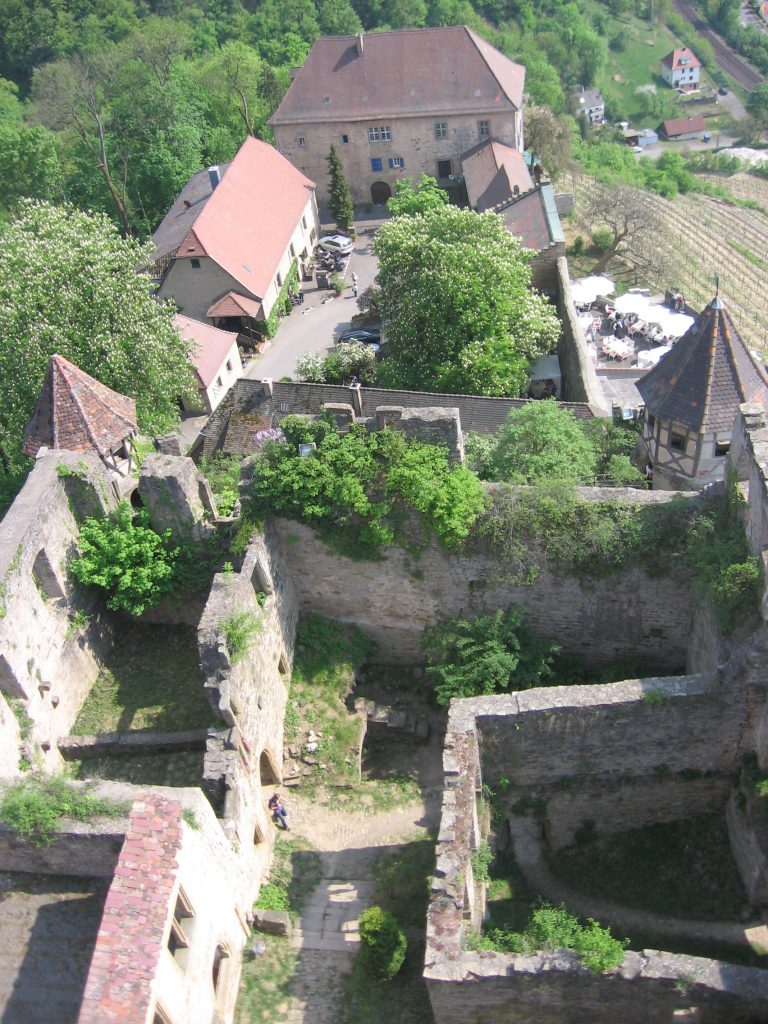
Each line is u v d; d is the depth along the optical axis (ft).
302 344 219.41
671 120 522.88
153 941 60.18
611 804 92.22
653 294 228.02
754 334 247.91
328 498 100.32
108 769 97.86
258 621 93.66
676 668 108.27
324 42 270.05
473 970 66.44
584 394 156.66
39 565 99.14
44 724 96.22
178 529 105.19
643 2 599.98
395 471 98.02
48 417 115.44
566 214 256.73
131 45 325.83
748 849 86.12
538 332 171.53
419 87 264.52
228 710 86.02
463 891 71.46
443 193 237.25
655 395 124.57
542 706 81.97
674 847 93.61
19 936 68.39
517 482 106.42
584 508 97.50
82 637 105.40
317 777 101.96
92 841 67.51
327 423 103.09
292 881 92.48
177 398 188.03
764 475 78.79
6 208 258.37
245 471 103.40
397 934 80.69
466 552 102.27
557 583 102.63
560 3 470.80
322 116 267.39
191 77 303.89
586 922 87.86
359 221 273.75
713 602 88.17
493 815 91.04
